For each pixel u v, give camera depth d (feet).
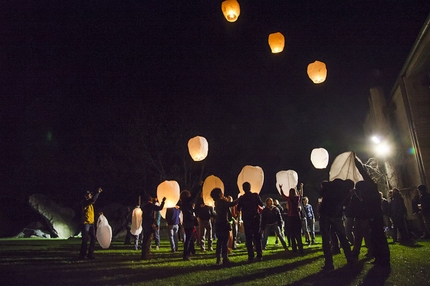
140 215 37.63
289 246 35.73
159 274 20.34
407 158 55.31
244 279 18.42
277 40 29.89
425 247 29.07
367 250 27.22
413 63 48.16
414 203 39.55
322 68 29.45
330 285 16.53
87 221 28.86
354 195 24.25
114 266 24.03
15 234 83.20
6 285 17.74
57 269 22.76
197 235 37.83
